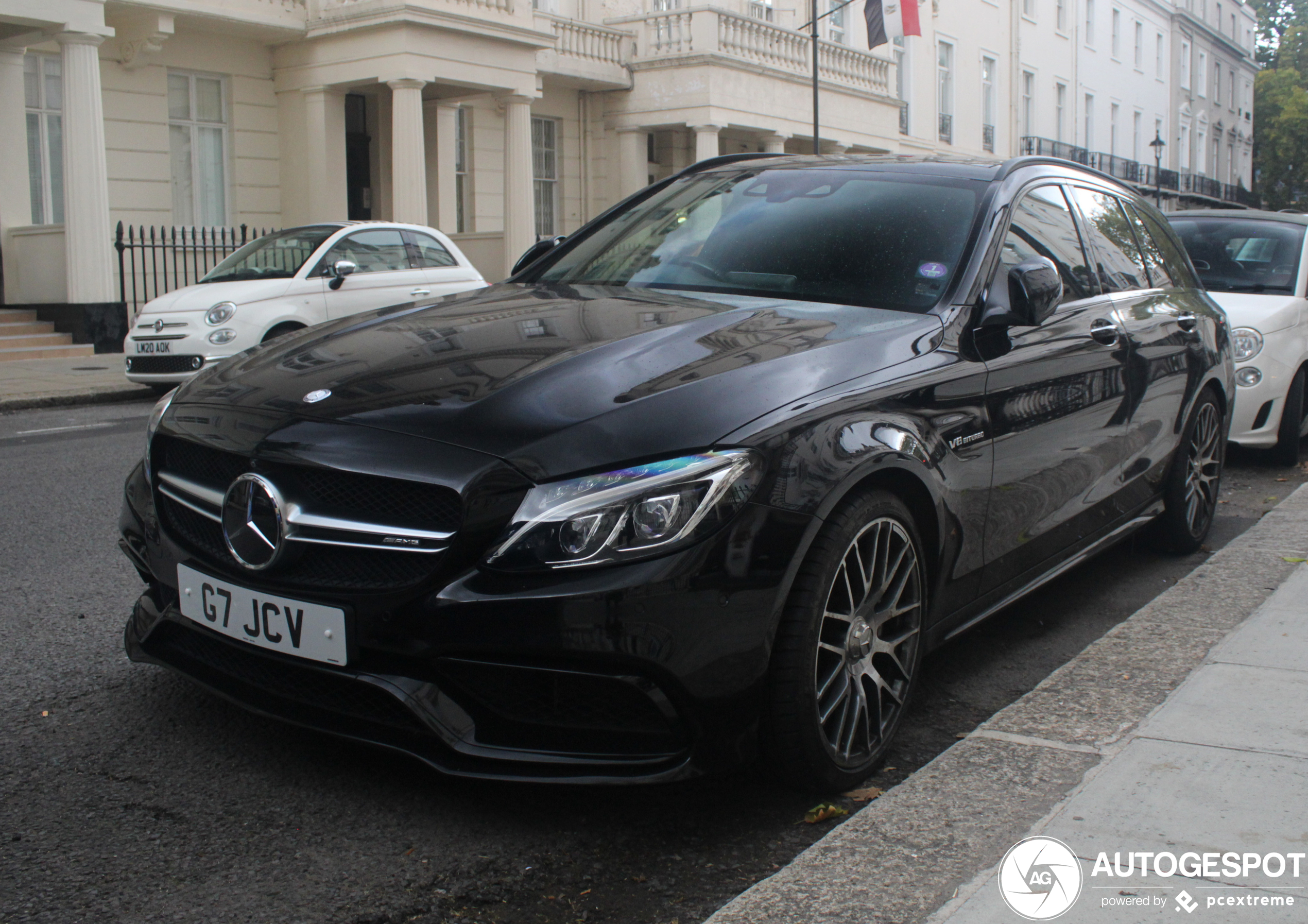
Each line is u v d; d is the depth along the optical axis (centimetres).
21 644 376
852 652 273
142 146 1684
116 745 298
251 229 1831
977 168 391
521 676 238
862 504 266
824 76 2545
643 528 232
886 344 297
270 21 1714
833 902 217
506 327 306
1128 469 426
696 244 376
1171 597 409
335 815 263
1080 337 380
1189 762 267
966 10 3522
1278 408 704
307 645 249
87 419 994
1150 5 5091
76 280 1475
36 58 1600
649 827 261
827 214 371
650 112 2314
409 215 1739
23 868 238
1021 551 349
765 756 260
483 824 260
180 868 239
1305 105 7081
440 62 1750
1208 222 814
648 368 268
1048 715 302
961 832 241
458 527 236
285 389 279
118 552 503
